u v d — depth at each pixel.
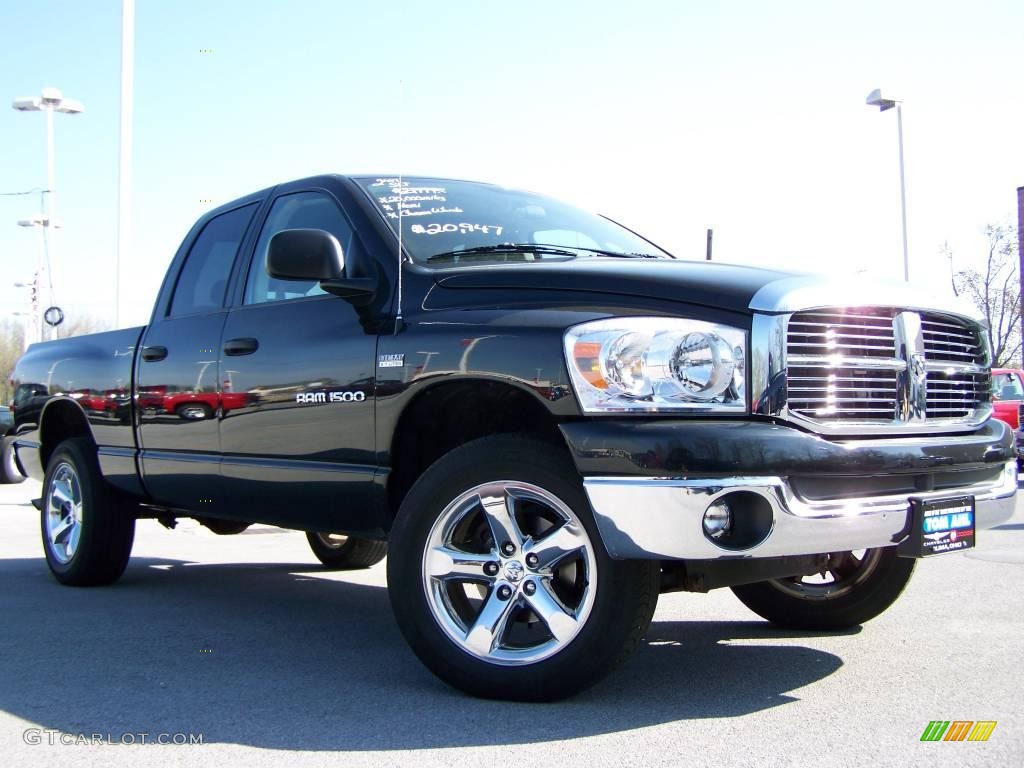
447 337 3.59
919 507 3.33
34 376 6.26
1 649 4.29
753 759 2.83
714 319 3.23
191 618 5.00
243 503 4.61
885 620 4.73
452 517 3.46
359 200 4.34
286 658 4.12
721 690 3.55
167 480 5.08
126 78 15.31
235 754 2.93
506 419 3.82
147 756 2.92
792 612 4.54
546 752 2.89
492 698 3.41
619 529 3.08
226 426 4.59
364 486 3.90
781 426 3.18
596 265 3.63
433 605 3.46
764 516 3.07
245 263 4.83
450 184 4.72
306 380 4.13
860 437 3.32
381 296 3.97
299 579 6.35
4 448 14.99
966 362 3.88
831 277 3.50
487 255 4.19
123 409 5.36
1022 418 16.12
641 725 3.13
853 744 2.96
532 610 3.34
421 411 3.81
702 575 3.30
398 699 3.46
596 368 3.20
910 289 3.68
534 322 3.39
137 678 3.80
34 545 8.02
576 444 3.16
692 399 3.16
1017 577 5.83
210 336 4.77
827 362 3.30
